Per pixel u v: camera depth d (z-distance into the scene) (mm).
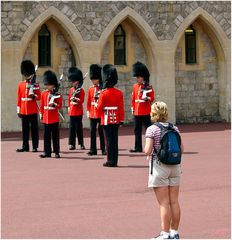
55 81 21094
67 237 11945
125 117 30562
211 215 13508
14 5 27922
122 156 21172
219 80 32469
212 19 31531
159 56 30672
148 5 30297
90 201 14680
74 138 22938
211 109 32438
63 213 13641
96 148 21562
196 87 32156
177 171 11977
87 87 29203
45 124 20922
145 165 19297
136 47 30766
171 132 11883
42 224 12805
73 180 17031
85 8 29188
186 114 32031
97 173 18016
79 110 22984
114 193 15477
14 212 13734
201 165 19250
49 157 21000
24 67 22516
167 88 30891
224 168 18719
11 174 17922
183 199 14906
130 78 30594
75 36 29062
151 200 14758
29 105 22266
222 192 15586
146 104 22125
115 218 13250
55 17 28656
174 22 30781
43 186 16297
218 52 32312
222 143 24156
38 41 29000
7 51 27844
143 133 27297
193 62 32219
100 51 29484
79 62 29297
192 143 24250
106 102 19172
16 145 23812
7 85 27875
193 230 12461
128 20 30281
